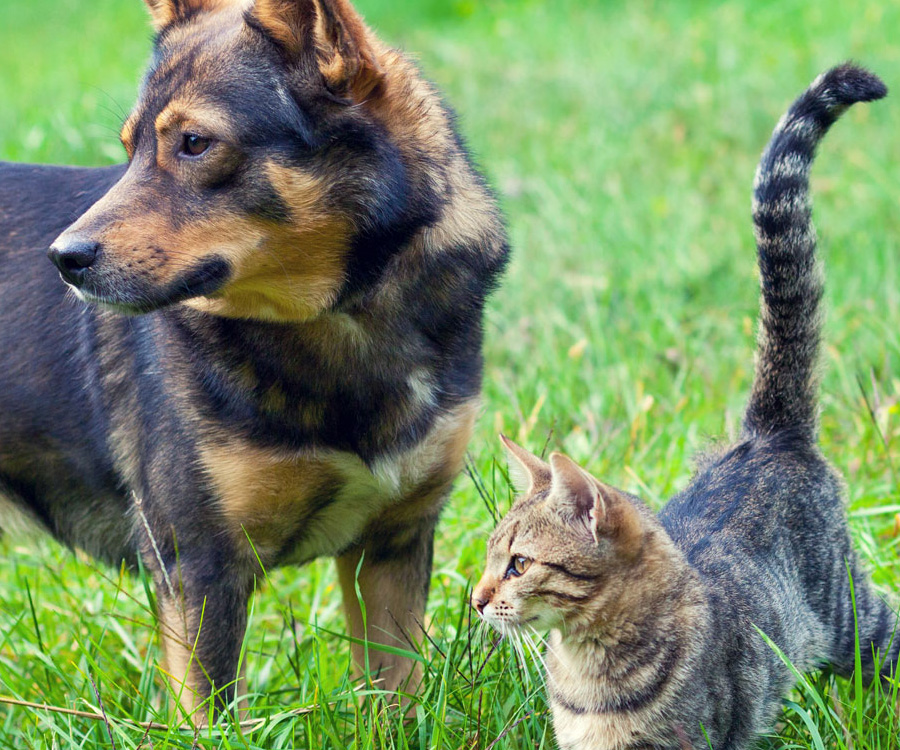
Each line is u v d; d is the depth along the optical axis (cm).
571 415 830
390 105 528
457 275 552
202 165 505
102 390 574
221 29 533
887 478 730
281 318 531
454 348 565
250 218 509
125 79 1709
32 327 589
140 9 2452
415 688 610
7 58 2167
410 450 562
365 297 532
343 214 516
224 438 539
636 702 496
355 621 627
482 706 547
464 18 2155
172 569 559
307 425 542
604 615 493
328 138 510
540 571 498
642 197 1227
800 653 547
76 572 712
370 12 2220
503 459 747
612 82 1578
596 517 483
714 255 1076
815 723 533
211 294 514
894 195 1117
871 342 873
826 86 571
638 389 839
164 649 568
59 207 598
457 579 658
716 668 491
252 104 505
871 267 978
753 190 577
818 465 586
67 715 550
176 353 544
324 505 569
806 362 580
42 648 579
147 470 557
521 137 1447
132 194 509
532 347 952
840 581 577
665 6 1950
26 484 610
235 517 548
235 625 562
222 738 503
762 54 1589
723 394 857
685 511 568
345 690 550
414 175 531
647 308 989
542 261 1090
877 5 1681
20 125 1423
